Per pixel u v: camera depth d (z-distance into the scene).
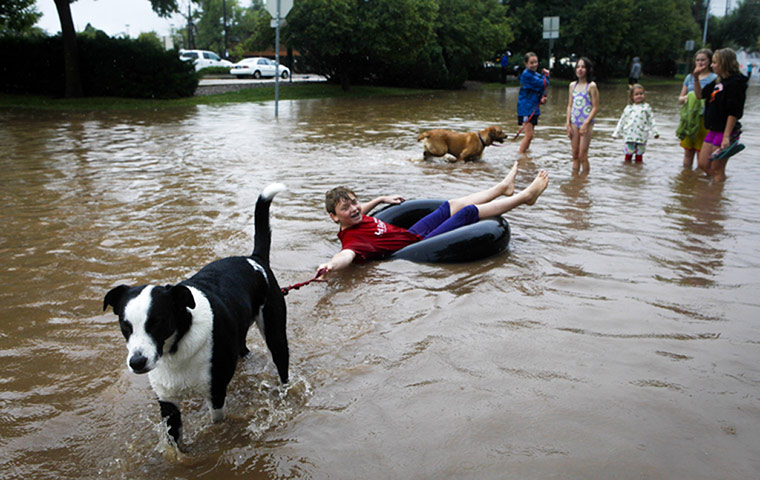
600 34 43.41
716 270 4.95
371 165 9.92
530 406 2.98
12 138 12.74
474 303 4.30
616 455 2.59
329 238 5.91
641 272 4.91
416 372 3.35
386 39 27.77
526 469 2.51
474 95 30.55
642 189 8.06
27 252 5.34
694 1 67.19
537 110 11.32
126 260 5.14
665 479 2.43
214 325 2.58
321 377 3.32
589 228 6.21
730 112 8.07
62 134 13.48
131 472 2.56
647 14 45.62
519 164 10.19
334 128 15.20
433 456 2.61
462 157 10.33
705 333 3.79
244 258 3.13
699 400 3.01
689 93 9.35
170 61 23.31
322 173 9.13
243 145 11.98
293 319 4.10
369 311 4.22
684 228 6.18
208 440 2.77
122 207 6.94
